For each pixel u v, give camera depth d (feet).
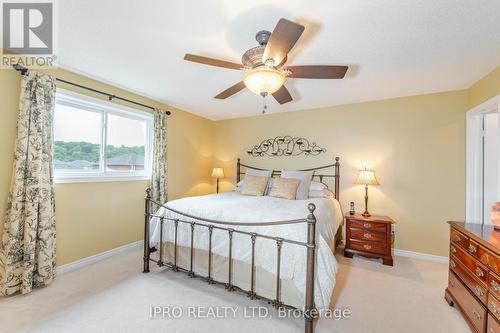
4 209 6.24
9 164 6.34
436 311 5.83
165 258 7.84
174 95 10.03
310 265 4.85
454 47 5.85
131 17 4.89
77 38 5.71
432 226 9.20
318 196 10.05
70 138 8.00
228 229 6.00
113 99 8.93
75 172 8.08
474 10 4.49
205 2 4.41
